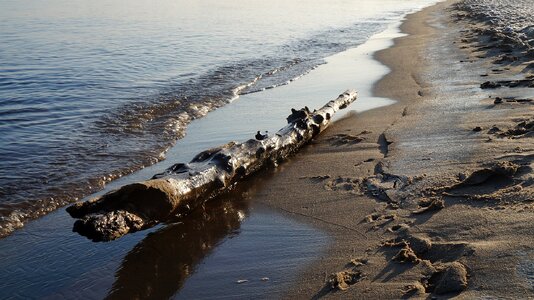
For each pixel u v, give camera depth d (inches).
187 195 186.1
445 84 381.7
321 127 292.2
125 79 471.8
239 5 1419.8
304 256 158.2
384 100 361.4
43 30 848.3
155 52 627.2
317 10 1302.9
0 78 473.4
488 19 808.3
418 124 279.4
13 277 156.1
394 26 920.3
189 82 459.8
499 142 225.5
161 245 173.2
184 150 276.8
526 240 137.5
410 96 362.6
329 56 603.8
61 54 613.6
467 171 197.9
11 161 255.4
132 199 163.8
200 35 791.7
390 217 174.1
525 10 972.6
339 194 203.2
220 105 379.2
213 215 195.0
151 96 403.9
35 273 158.4
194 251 168.1
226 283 147.7
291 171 237.8
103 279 153.8
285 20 1048.2
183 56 603.5
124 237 180.2
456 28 786.8
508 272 125.2
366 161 236.7
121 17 1070.4
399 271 139.5
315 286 140.6
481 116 274.1
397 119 300.8
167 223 189.0
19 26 901.2
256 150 233.0
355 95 360.5
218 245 171.0
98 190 223.1
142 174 242.4
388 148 247.4
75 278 154.9
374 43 703.7
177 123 328.8
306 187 215.5
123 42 710.5
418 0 1743.4
